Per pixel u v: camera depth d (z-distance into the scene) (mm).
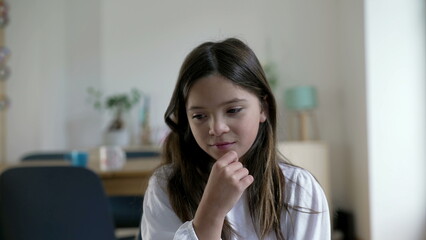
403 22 2697
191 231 604
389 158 2697
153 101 3619
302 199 741
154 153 2744
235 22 3572
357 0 2848
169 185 771
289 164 798
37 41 3484
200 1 3604
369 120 2697
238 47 672
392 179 2699
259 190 731
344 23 3162
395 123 2699
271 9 3520
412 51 2697
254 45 3533
